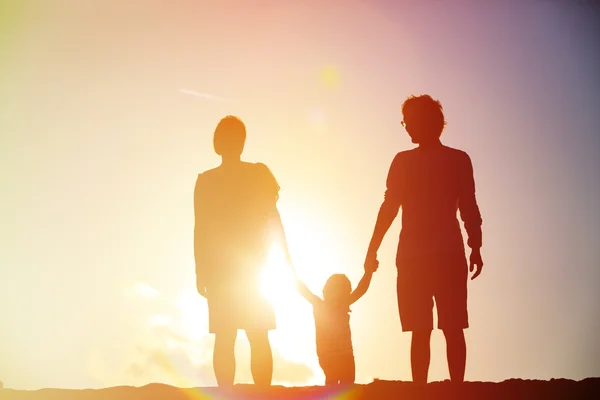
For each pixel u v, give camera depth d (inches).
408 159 263.9
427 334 263.0
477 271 262.5
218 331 258.2
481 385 235.0
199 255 259.8
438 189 260.2
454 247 259.4
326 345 308.3
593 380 241.9
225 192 258.7
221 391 233.0
